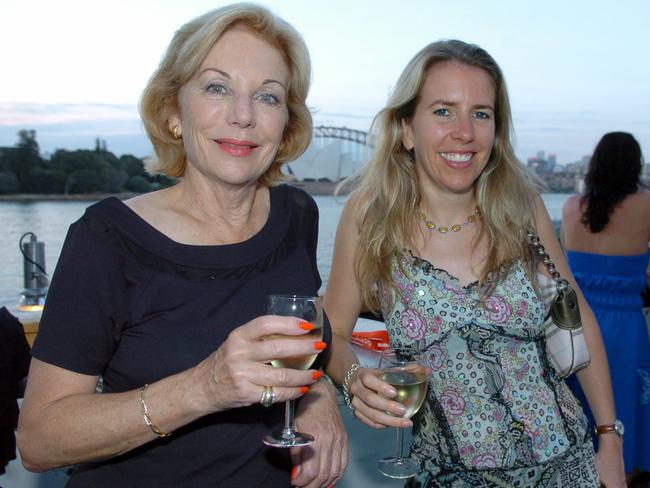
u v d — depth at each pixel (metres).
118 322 1.03
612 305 3.04
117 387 1.07
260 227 1.26
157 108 1.20
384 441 2.11
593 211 3.05
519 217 1.55
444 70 1.50
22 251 2.49
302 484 1.17
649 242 3.05
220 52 1.09
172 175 1.24
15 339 1.57
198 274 1.11
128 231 1.07
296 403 1.24
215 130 1.09
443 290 1.48
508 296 1.48
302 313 0.95
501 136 1.58
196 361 1.06
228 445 1.10
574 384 2.88
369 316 2.96
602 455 1.59
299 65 1.19
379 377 1.20
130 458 1.07
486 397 1.41
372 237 1.55
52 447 0.94
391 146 1.59
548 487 1.40
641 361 3.04
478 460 1.40
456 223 1.58
